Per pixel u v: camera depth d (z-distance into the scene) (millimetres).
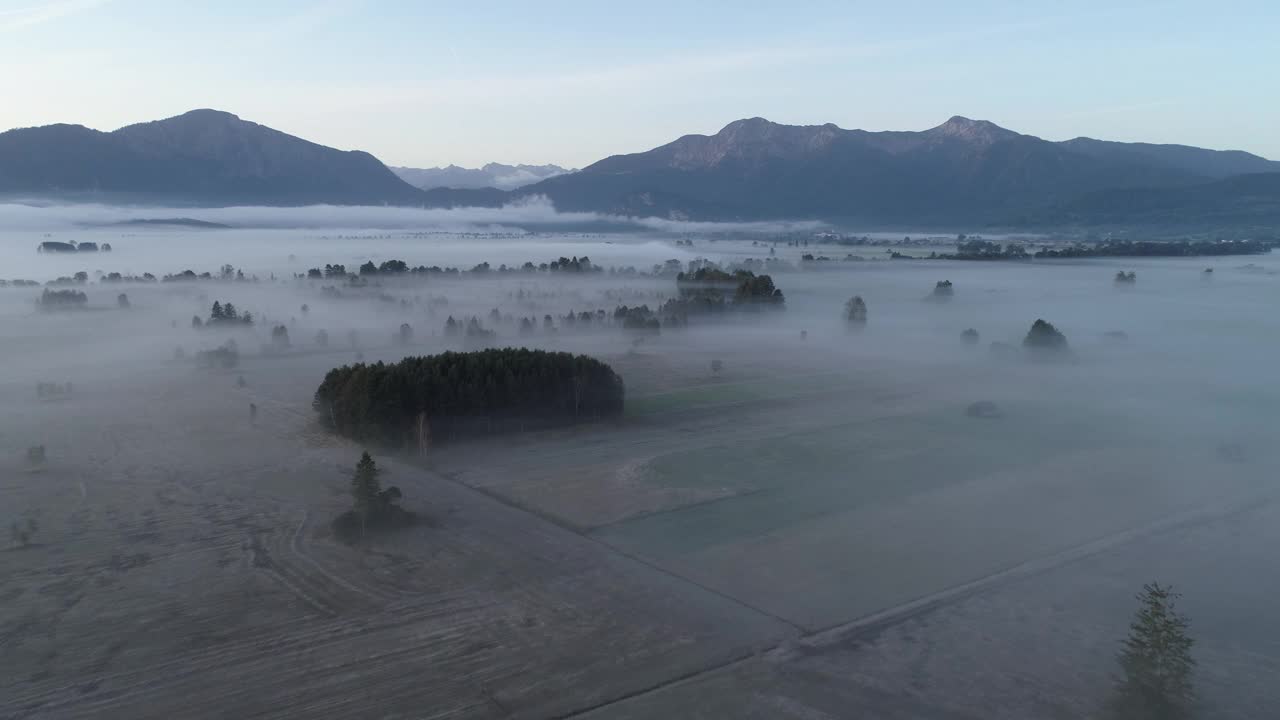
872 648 39375
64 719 33969
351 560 49969
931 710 34312
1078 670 37250
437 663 38125
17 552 50906
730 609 43500
